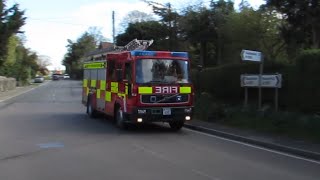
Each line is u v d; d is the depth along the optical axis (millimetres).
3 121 21891
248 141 15078
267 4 25438
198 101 22359
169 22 43312
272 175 10062
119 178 9609
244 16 33219
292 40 25812
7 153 12797
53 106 32719
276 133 16281
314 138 14750
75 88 69938
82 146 14094
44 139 15625
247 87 20781
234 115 19812
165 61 17797
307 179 9719
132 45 30891
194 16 41031
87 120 22375
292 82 18359
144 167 10812
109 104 20172
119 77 18484
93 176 9812
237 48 33312
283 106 19094
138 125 19969
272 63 20266
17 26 48625
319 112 16953
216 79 24438
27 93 54094
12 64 75000
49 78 166000
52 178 9633
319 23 22781
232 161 11688
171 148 13766
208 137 16359
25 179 9555
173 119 17703
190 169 10594
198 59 43125
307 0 22844
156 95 17469
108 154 12648
